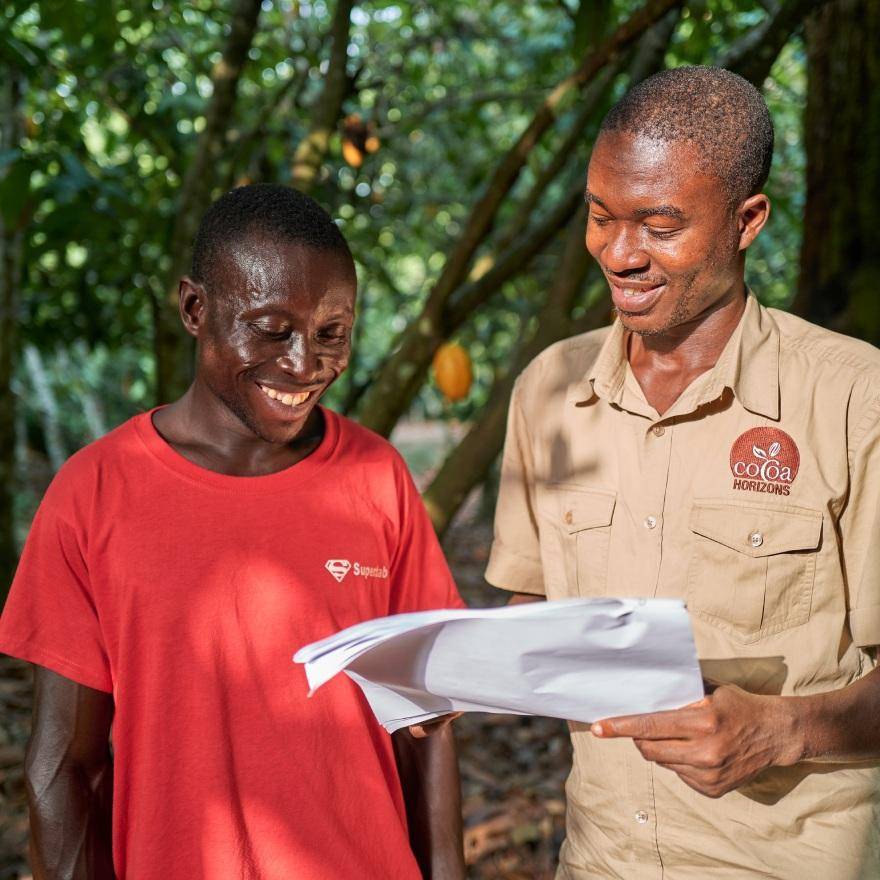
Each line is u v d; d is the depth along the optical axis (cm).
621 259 139
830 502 145
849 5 265
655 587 153
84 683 139
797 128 482
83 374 924
